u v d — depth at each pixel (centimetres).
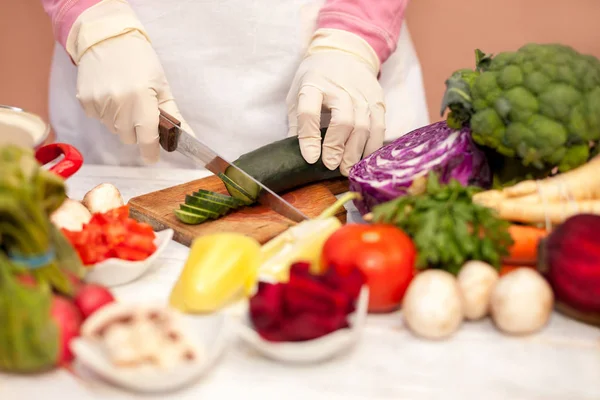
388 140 145
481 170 95
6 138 85
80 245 81
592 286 72
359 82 123
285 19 135
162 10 136
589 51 215
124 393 65
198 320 73
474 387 67
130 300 82
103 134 147
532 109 85
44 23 217
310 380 68
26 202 66
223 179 106
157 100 124
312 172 117
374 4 130
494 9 213
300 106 118
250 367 69
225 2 133
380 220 82
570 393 66
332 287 70
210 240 81
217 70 139
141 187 121
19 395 65
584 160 89
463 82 92
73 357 69
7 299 63
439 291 71
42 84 227
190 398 65
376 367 69
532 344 73
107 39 122
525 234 82
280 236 86
